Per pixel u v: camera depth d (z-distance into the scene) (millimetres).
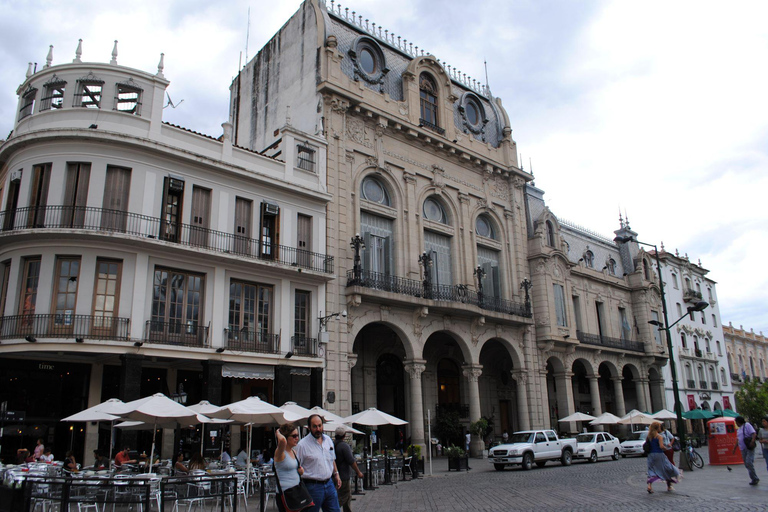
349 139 29734
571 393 38531
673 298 55875
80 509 12477
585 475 21594
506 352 37969
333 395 25328
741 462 23531
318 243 26625
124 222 20812
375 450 28516
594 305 45281
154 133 22094
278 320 24250
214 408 16734
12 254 20047
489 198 36562
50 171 20656
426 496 16531
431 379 33906
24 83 22297
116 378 21516
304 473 7980
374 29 33906
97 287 19969
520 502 14289
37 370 20047
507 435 34156
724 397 60000
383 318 28391
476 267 34250
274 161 25781
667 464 14633
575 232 47344
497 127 39312
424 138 32750
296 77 31047
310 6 31250
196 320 22062
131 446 19234
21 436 19531
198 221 22969
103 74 21828
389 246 29859
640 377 46719
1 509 11164
